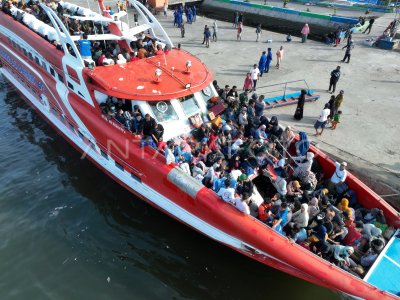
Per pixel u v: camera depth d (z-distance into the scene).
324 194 8.77
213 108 10.59
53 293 8.03
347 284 6.98
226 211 7.71
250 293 8.29
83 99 10.47
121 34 11.46
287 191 8.78
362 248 8.00
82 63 10.09
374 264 7.53
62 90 11.27
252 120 10.41
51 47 11.51
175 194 8.61
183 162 8.95
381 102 15.20
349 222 8.24
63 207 10.33
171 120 9.81
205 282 8.48
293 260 7.23
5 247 9.06
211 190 8.09
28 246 9.13
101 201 10.56
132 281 8.40
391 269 7.46
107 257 8.95
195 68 10.87
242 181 8.28
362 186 8.98
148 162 8.85
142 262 8.85
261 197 8.64
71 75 10.49
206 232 8.58
